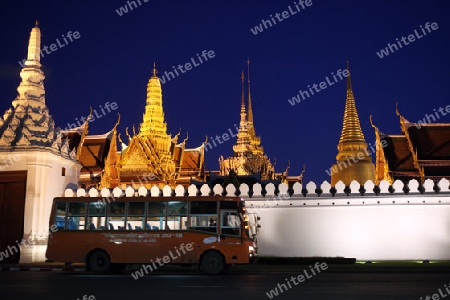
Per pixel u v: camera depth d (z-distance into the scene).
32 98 35.72
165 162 64.38
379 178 57.94
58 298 14.00
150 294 14.84
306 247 30.92
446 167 50.78
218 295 14.56
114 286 17.22
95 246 23.95
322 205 31.33
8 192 32.28
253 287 16.77
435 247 29.88
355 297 13.98
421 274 22.59
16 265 28.95
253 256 23.55
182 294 14.80
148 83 70.00
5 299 13.80
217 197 23.80
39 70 37.06
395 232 30.38
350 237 30.69
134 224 24.03
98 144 53.38
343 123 67.44
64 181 35.12
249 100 91.19
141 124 68.12
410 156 53.50
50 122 35.50
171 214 23.86
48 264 29.83
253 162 74.88
